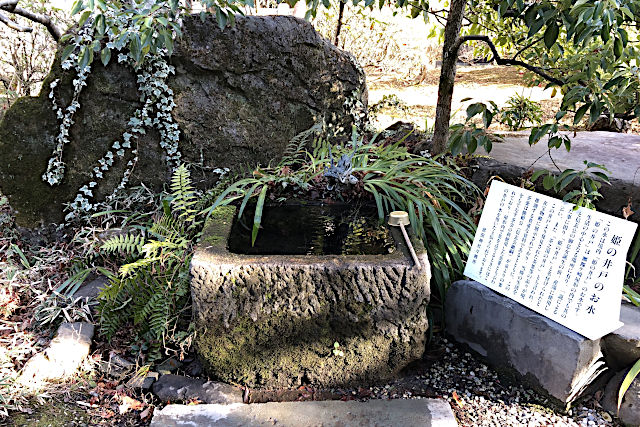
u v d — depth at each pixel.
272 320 2.18
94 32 2.96
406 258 2.21
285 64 3.39
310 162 3.35
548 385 2.18
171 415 2.08
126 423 2.08
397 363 2.32
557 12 2.38
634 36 4.00
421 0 3.57
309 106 3.60
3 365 2.24
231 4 2.62
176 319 2.41
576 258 2.13
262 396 2.28
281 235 2.56
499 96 6.32
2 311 2.56
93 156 3.16
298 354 2.26
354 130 3.30
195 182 3.41
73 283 2.73
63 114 3.03
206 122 3.31
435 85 7.09
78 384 2.23
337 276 2.13
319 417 2.09
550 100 6.11
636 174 2.81
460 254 2.77
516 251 2.35
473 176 3.16
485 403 2.21
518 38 3.68
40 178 3.08
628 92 2.57
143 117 3.17
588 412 2.15
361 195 2.90
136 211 3.22
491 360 2.41
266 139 3.48
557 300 2.15
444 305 2.60
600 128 4.25
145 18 2.31
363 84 3.85
